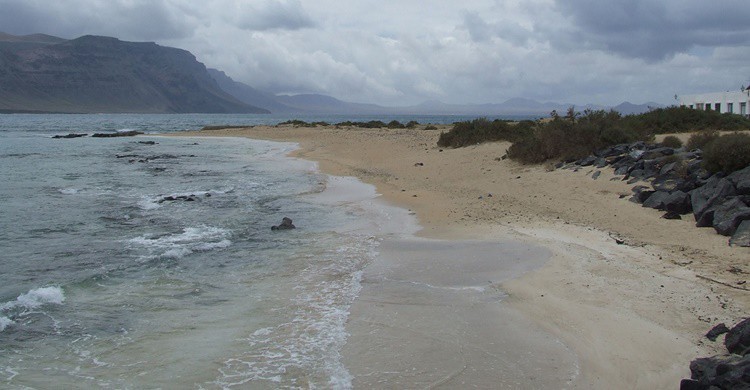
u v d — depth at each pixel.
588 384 5.69
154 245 11.42
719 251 9.53
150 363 6.11
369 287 8.70
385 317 7.46
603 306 7.60
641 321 7.05
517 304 7.89
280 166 27.02
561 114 32.38
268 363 6.11
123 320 7.38
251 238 12.06
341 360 6.18
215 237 12.14
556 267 9.34
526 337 6.81
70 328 7.09
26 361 6.17
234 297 8.29
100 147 41.25
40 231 12.79
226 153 35.06
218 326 7.17
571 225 12.24
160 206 16.17
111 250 11.01
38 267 9.82
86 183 21.31
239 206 16.17
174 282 9.01
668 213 11.85
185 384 5.64
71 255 10.63
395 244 11.42
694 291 7.86
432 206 15.55
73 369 5.98
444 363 6.12
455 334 6.90
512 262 9.80
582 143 19.14
